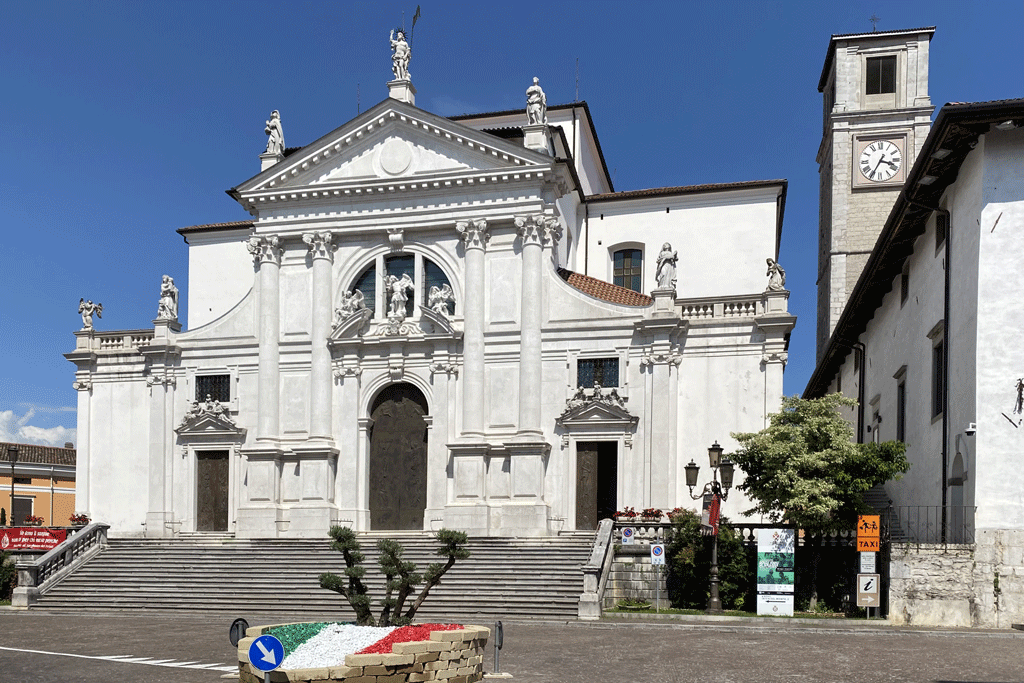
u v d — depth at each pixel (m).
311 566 37.47
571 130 51.38
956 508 30.23
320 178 45.56
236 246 52.97
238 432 44.62
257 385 45.12
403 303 44.28
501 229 43.59
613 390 41.06
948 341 31.66
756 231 47.72
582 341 41.88
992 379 28.53
